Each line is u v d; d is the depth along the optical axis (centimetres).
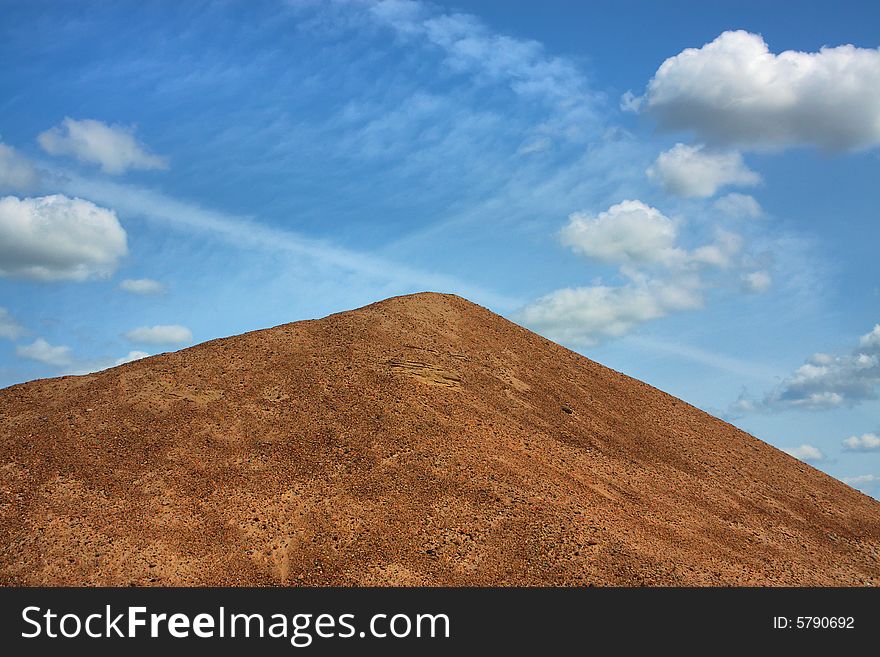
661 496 4284
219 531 3403
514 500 3731
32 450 3738
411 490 3675
